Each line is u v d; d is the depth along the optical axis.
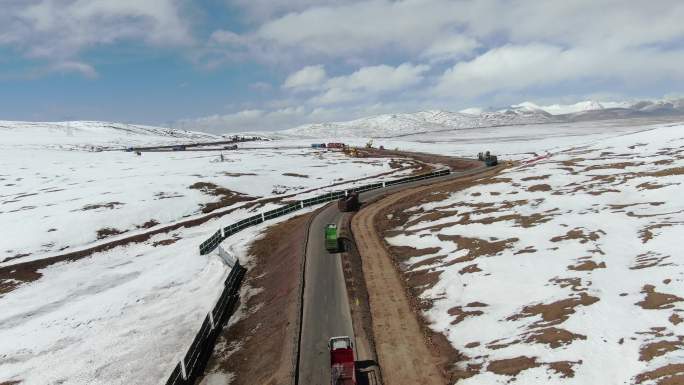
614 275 30.28
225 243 58.31
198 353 31.03
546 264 35.19
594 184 62.12
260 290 42.53
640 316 24.19
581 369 20.95
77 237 63.53
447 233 49.78
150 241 64.00
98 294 46.72
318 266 42.91
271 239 57.53
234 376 28.75
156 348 34.22
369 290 37.38
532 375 21.53
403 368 25.67
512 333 26.12
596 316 25.16
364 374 25.38
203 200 82.50
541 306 28.22
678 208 44.53
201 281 47.25
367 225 58.06
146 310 41.41
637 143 100.56
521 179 72.75
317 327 31.55
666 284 27.05
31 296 47.22
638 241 36.28
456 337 27.92
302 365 27.34
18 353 35.19
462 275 36.84
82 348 35.25
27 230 64.38
